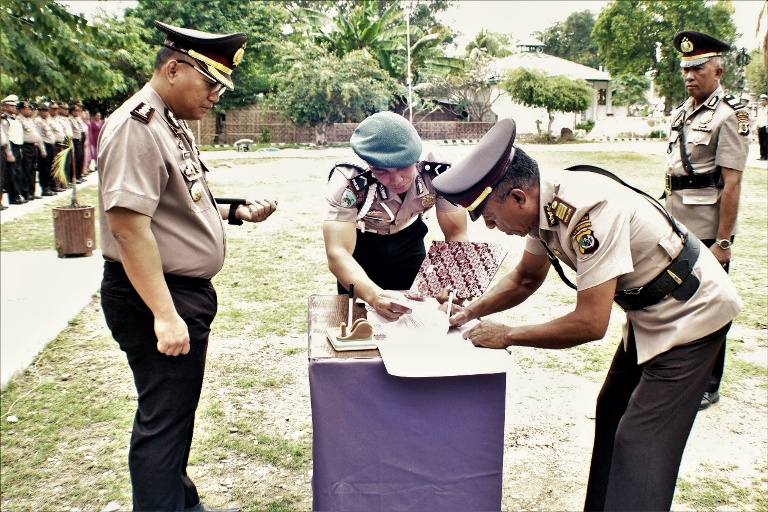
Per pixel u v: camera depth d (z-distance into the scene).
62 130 12.02
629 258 1.80
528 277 2.20
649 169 15.12
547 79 27.41
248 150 23.77
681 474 2.83
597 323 1.82
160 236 2.01
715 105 3.36
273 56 28.53
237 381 3.72
